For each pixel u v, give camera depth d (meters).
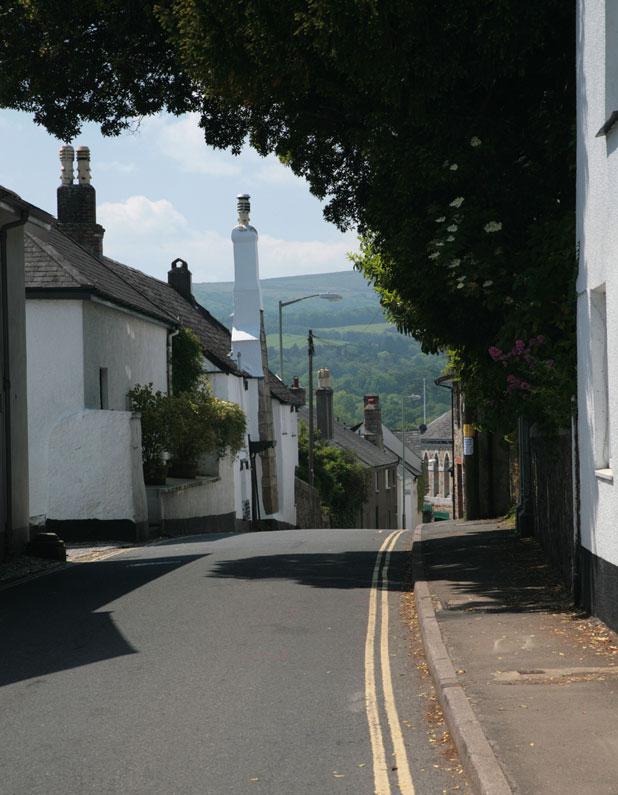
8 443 21.14
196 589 16.56
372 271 23.41
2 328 21.08
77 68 22.42
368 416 103.94
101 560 22.22
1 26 22.33
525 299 15.48
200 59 18.16
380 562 20.59
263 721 8.77
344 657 11.40
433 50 16.11
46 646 12.17
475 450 32.34
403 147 17.28
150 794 6.95
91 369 31.42
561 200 17.17
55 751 7.99
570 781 6.45
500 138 17.39
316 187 23.00
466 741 7.34
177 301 54.41
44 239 34.81
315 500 66.81
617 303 10.89
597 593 12.04
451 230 16.36
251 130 22.83
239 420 35.81
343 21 15.66
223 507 41.59
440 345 19.84
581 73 13.00
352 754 7.80
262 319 58.38
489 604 13.66
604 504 11.59
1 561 20.64
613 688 8.84
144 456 32.53
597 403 12.20
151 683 10.21
